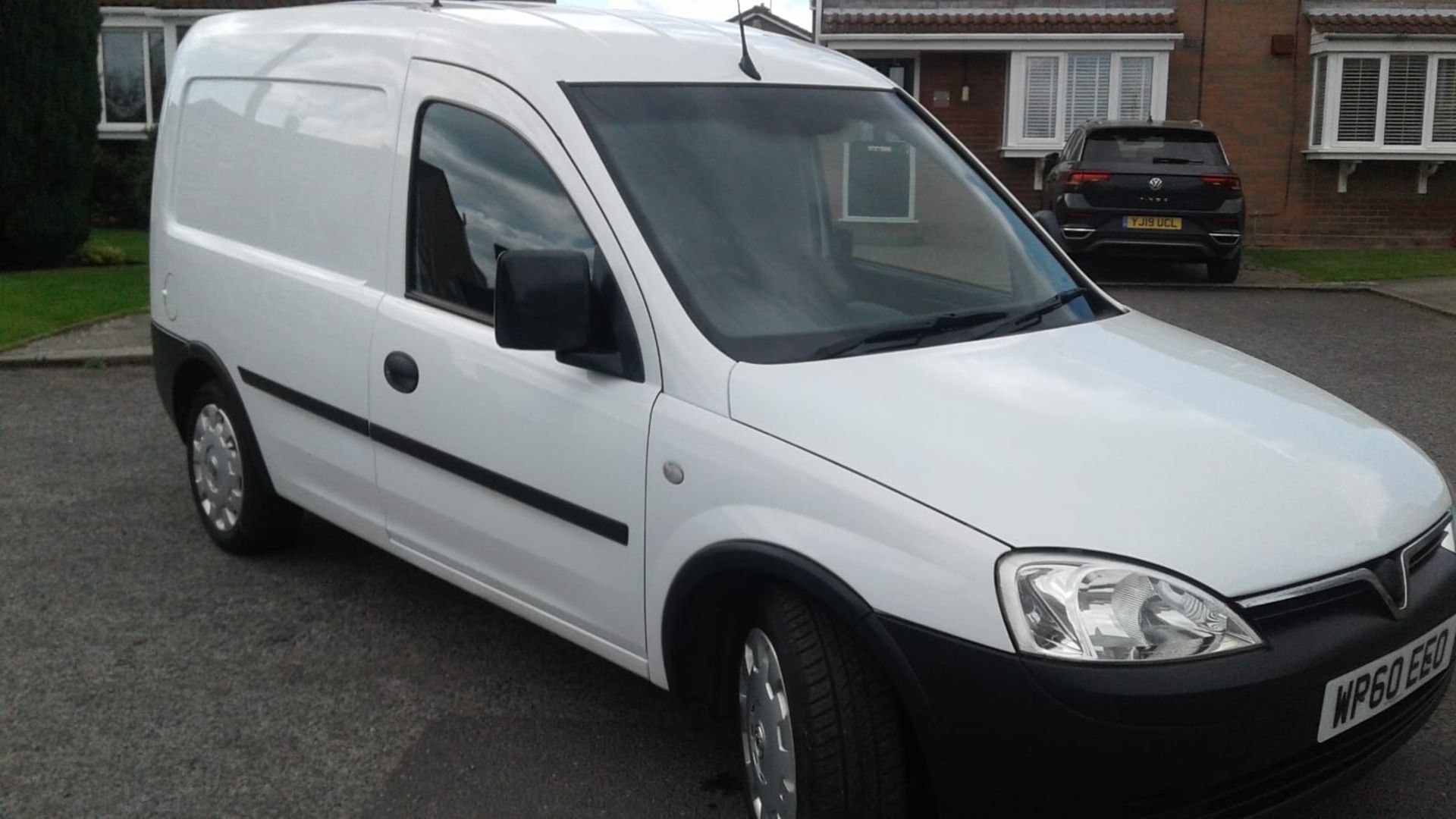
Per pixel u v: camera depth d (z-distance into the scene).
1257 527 2.91
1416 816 3.53
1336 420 3.51
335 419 4.54
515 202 3.86
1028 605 2.74
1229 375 3.67
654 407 3.41
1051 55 20.55
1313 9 20.66
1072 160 15.82
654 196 3.63
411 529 4.33
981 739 2.78
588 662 4.55
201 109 5.45
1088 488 2.91
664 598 3.40
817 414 3.15
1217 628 2.76
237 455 5.29
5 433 7.55
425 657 4.57
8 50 13.72
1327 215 20.89
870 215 3.98
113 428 7.67
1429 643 3.10
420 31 4.34
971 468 2.95
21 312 11.15
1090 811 2.76
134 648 4.63
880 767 2.98
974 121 21.11
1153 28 20.36
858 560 2.91
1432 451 7.32
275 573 5.33
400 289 4.27
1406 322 12.07
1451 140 20.25
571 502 3.66
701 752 3.94
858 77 4.39
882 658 2.87
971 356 3.48
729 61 4.17
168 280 5.52
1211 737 2.72
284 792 3.71
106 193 19.95
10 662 4.51
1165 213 14.88
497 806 3.63
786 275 3.61
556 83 3.84
